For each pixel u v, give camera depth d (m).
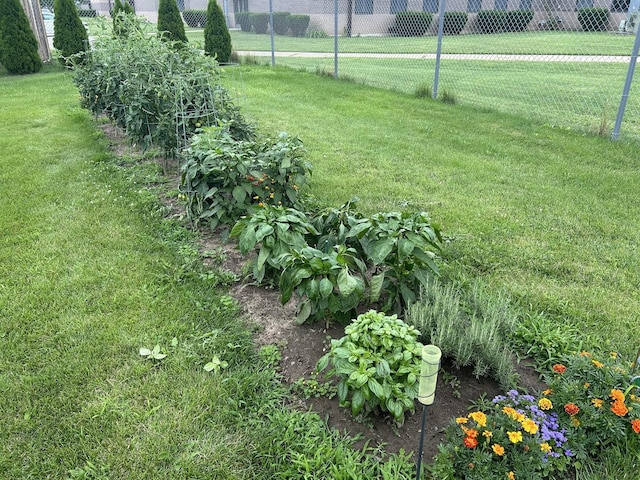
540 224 4.01
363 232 2.72
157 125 5.01
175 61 5.63
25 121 7.36
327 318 2.73
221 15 12.98
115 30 7.47
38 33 13.51
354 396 2.04
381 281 2.62
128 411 2.18
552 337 2.60
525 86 10.41
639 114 7.80
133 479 1.89
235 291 3.15
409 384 2.01
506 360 2.37
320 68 12.27
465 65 13.41
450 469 1.85
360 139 6.45
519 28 17.53
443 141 6.37
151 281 3.17
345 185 4.84
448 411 2.21
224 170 3.62
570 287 3.16
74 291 3.06
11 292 3.04
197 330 2.72
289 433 2.07
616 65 12.23
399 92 9.61
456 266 3.38
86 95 6.88
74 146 6.11
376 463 1.94
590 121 7.37
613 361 2.35
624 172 5.20
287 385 2.39
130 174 5.17
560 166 5.38
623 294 3.08
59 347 2.57
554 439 1.92
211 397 2.26
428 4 19.92
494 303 2.76
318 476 1.90
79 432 2.08
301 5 23.11
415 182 4.95
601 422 1.98
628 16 7.86
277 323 2.83
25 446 2.02
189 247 3.65
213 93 5.08
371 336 2.14
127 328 2.72
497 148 6.03
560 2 15.77
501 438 1.88
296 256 2.50
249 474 1.92
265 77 11.16
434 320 2.51
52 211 4.21
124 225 3.97
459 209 4.30
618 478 1.85
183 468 1.93
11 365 2.44
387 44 18.31
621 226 3.96
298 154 4.07
